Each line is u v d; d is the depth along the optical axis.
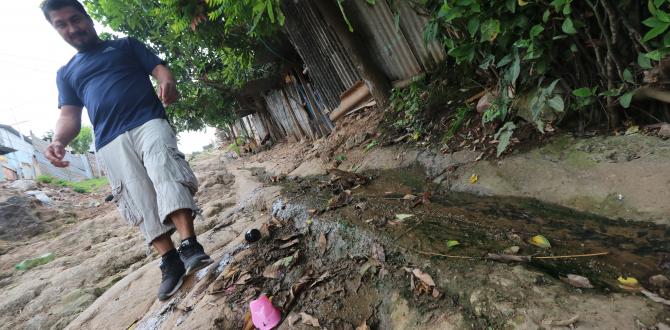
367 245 1.99
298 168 5.54
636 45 1.80
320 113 7.29
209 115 10.31
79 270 4.00
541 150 2.29
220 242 3.23
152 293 2.71
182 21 4.38
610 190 1.77
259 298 1.81
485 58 2.54
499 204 2.09
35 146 23.36
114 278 3.60
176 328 1.94
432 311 1.42
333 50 5.42
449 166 2.76
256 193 4.61
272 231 2.77
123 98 2.47
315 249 2.26
